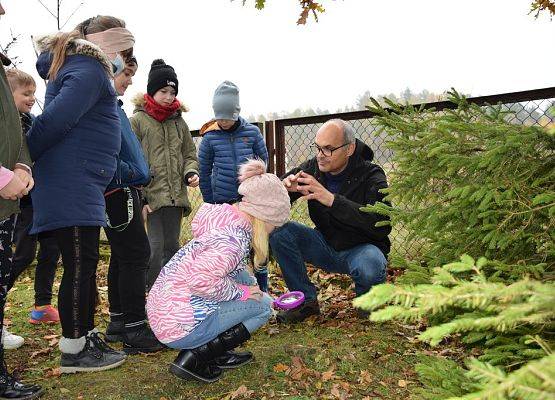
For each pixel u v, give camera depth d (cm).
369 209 221
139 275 305
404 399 241
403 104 246
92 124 256
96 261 269
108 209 289
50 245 363
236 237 248
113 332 324
